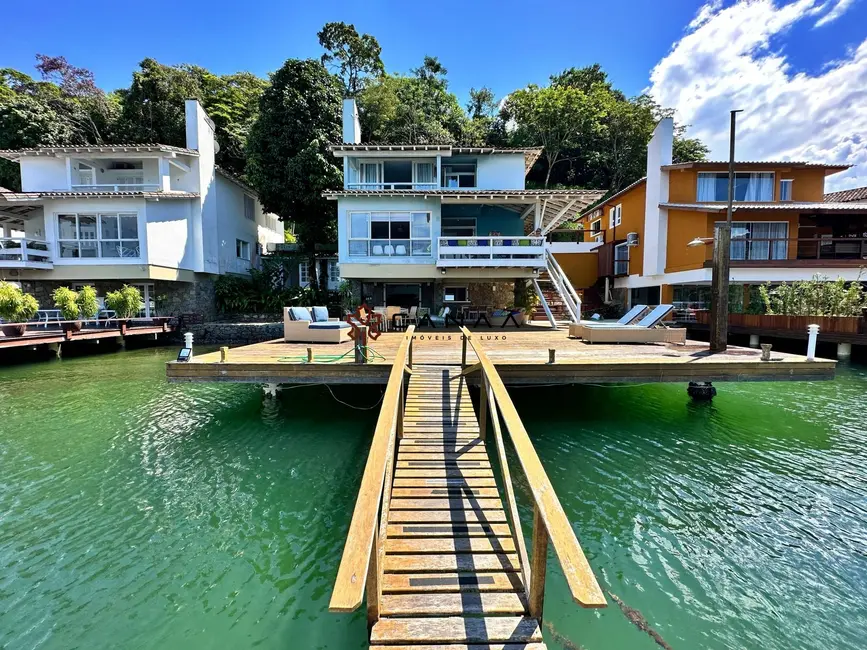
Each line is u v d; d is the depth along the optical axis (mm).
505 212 15594
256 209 22578
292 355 6949
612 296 20953
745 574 3230
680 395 7957
